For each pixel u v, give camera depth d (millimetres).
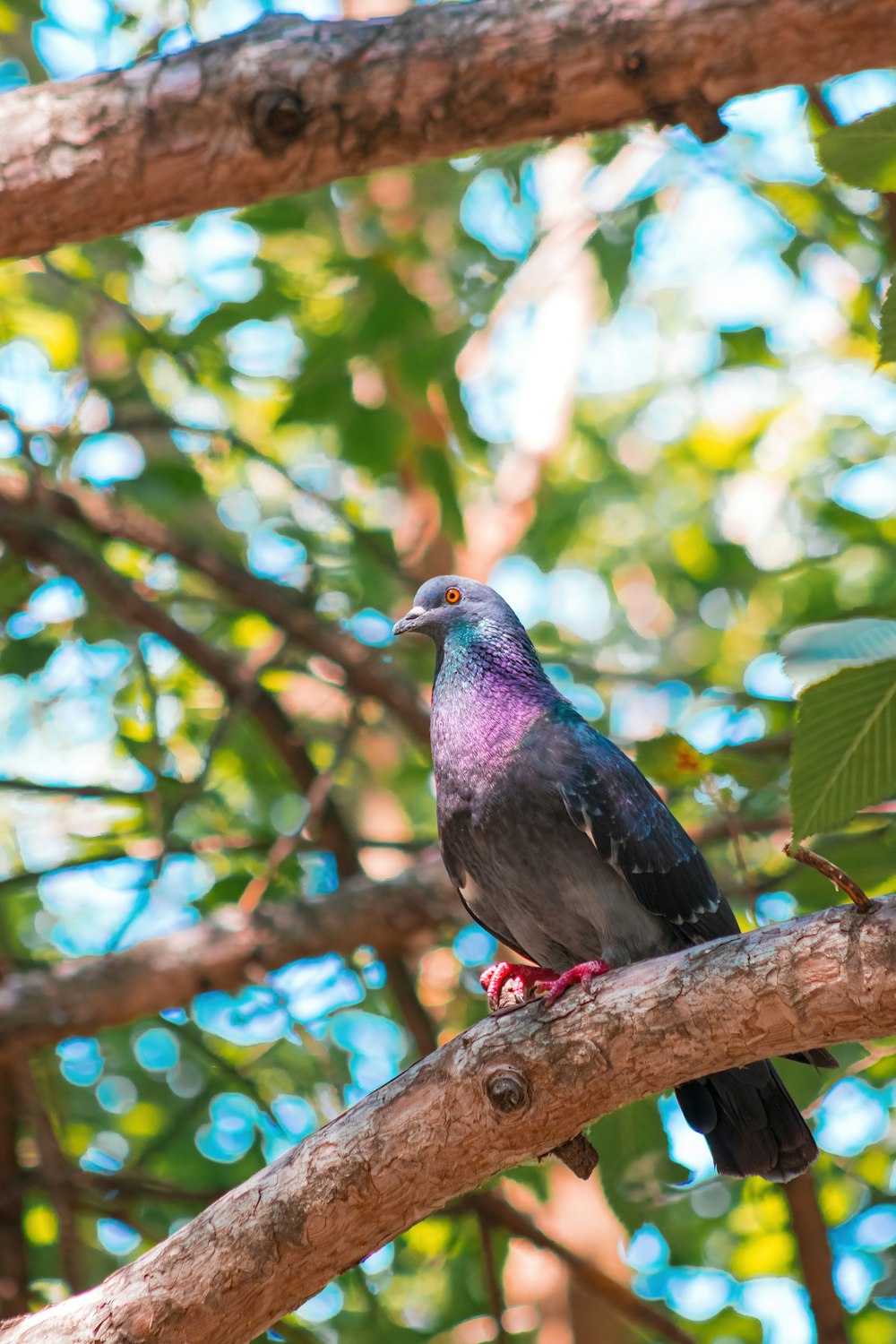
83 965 10711
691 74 5648
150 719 10781
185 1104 13023
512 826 7766
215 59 5992
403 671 12547
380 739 16516
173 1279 5691
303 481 15570
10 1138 11320
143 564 14086
